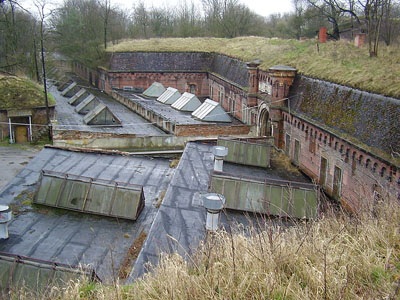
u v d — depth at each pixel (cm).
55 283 929
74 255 1218
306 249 670
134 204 1473
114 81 5178
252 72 3512
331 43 3397
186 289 590
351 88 2200
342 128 2145
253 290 580
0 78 3612
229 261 642
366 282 589
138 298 603
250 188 1472
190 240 1123
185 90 5388
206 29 7238
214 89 5100
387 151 1736
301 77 2816
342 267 608
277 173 2288
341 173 2108
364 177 1886
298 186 1470
